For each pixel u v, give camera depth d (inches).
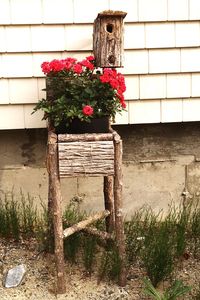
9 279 122.1
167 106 147.2
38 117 143.8
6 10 136.6
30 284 122.2
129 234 136.9
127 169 154.5
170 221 142.8
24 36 138.8
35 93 142.3
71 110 113.5
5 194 151.9
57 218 114.2
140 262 130.6
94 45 127.2
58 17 138.6
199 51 144.8
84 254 129.6
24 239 142.7
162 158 155.1
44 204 153.3
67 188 152.9
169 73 145.2
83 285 121.3
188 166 156.6
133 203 156.5
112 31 120.2
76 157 111.2
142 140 153.3
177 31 142.9
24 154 150.4
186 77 145.9
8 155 149.9
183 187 157.4
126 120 146.6
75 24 139.5
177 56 144.4
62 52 140.9
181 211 156.7
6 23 137.3
